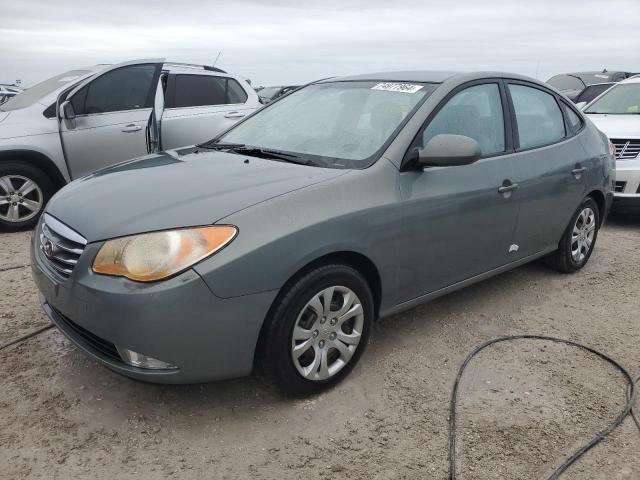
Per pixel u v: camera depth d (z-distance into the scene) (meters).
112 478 2.34
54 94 6.23
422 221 3.19
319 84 4.20
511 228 3.88
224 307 2.45
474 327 3.83
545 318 4.02
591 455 2.59
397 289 3.21
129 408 2.80
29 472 2.35
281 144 3.58
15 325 3.61
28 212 5.94
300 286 2.67
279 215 2.61
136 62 6.46
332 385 3.00
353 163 3.13
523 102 4.16
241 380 3.06
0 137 5.67
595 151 4.78
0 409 2.74
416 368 3.27
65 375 3.05
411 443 2.62
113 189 2.93
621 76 15.45
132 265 2.39
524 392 3.06
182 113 6.73
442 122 3.42
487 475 2.44
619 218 7.26
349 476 2.40
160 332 2.38
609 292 4.54
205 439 2.60
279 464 2.46
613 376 3.26
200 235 2.44
